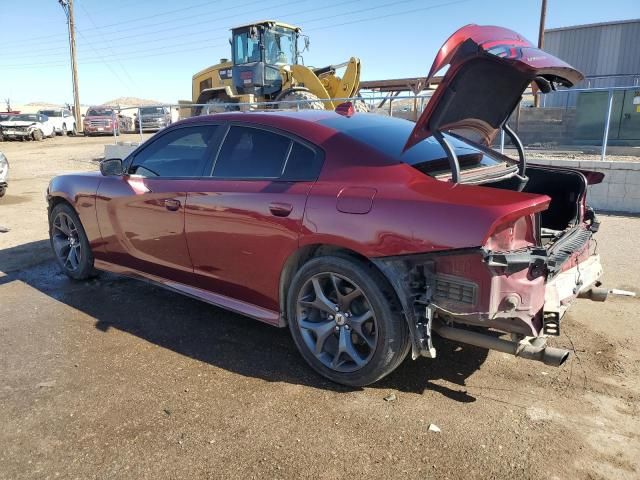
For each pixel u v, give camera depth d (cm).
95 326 406
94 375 331
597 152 1378
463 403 298
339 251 312
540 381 321
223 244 359
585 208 384
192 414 288
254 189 342
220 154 376
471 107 316
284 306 345
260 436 269
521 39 306
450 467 246
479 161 361
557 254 289
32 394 309
